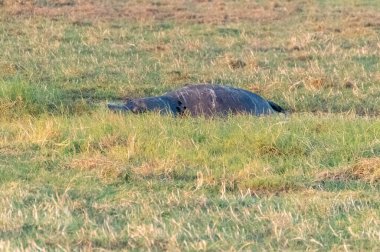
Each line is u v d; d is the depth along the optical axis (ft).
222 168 106.93
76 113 143.43
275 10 272.51
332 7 279.90
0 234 79.41
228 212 87.76
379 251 75.00
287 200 92.58
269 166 107.34
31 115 138.21
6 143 118.01
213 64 190.19
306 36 219.00
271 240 78.33
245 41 218.59
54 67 183.62
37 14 246.47
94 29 228.22
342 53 201.36
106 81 171.94
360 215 85.76
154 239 77.61
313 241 77.15
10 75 175.01
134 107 142.41
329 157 111.04
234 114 141.59
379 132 119.65
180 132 121.60
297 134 119.14
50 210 86.89
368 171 103.19
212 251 75.20
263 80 176.04
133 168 106.01
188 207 90.17
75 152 115.03
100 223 83.76
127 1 280.51
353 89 166.09
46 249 75.61
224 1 288.71
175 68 185.47
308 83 169.89
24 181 100.63
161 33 224.74
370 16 259.60
